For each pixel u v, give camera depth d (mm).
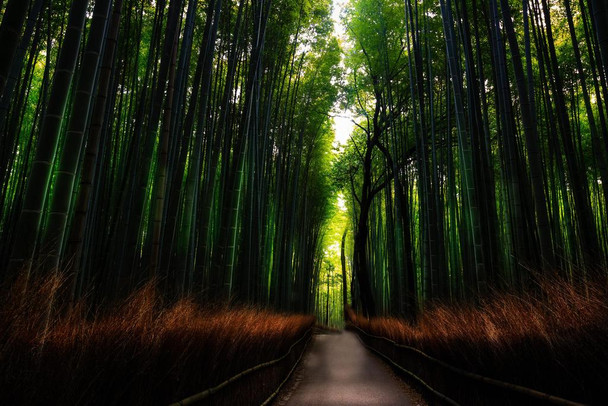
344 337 16906
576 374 1741
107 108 4602
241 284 6730
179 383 1876
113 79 4828
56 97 2014
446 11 5523
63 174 2039
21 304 1357
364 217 12852
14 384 1103
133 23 6359
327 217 20188
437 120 10047
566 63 8188
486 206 5113
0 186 5348
